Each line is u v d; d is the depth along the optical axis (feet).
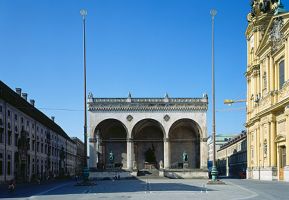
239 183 140.87
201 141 241.76
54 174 286.66
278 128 165.99
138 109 244.22
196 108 244.22
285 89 152.76
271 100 168.25
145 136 267.39
